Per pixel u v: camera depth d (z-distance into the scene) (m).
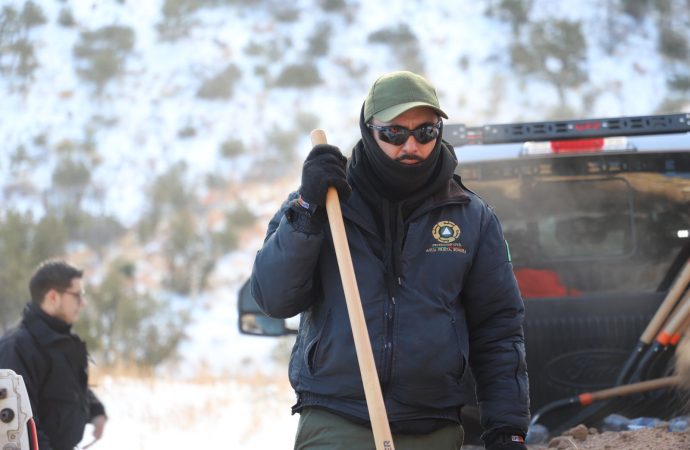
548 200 19.12
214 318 131.00
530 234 19.20
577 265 19.09
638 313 18.27
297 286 11.55
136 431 37.59
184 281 143.62
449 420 11.86
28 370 18.41
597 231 19.11
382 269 11.73
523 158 18.75
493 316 12.30
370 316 11.59
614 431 17.70
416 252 11.80
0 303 94.88
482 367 12.27
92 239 160.50
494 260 12.16
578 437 17.03
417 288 11.69
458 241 11.93
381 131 11.61
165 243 153.25
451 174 12.08
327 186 11.24
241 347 118.00
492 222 12.38
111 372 64.31
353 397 11.53
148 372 67.25
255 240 160.25
